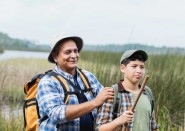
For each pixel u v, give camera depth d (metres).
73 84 3.58
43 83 3.49
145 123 3.55
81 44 3.74
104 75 7.80
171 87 7.70
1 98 8.04
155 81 7.71
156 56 8.72
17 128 5.97
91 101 3.29
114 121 3.36
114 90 3.57
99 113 3.55
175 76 8.02
